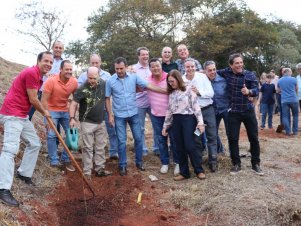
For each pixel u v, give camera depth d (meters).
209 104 6.35
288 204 4.91
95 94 5.87
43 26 19.09
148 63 7.16
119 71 6.14
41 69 4.80
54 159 6.29
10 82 10.16
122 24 30.16
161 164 7.04
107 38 30.34
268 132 10.90
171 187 5.89
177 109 5.92
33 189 5.24
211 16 31.97
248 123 6.12
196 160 6.04
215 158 6.43
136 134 6.46
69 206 5.12
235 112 6.07
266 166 6.85
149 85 6.31
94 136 6.22
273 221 4.70
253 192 5.41
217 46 28.72
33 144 5.15
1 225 3.99
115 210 5.16
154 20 29.47
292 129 10.87
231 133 6.20
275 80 11.84
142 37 29.34
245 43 31.25
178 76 5.86
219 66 32.00
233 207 4.97
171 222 4.85
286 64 34.06
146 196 5.60
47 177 5.81
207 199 5.29
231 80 6.01
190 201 5.28
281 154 7.80
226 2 31.75
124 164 6.38
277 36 31.44
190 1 30.30
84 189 5.67
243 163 6.87
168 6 29.92
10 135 4.61
